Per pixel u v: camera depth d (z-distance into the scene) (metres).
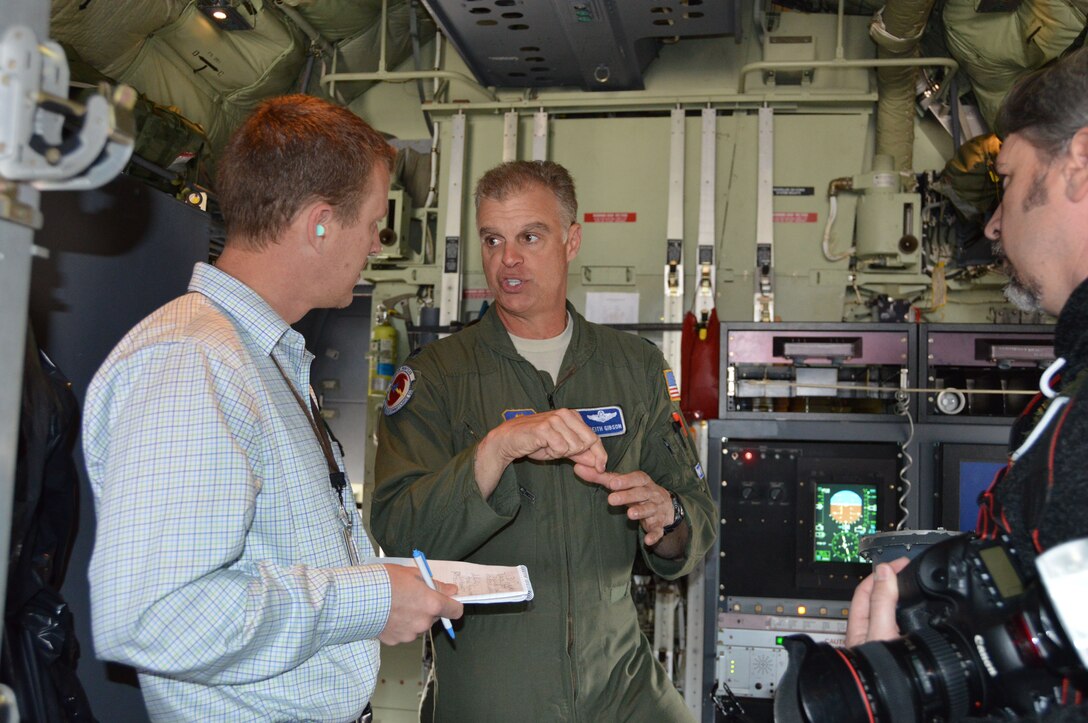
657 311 3.93
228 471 1.27
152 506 1.23
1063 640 0.97
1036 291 1.25
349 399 5.19
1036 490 1.06
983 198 3.55
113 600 1.20
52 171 0.97
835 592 3.20
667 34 3.54
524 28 3.50
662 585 3.52
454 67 4.25
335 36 4.17
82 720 1.54
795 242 3.91
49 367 1.55
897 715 1.06
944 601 1.17
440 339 2.53
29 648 1.44
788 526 3.24
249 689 1.38
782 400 3.49
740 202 3.94
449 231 3.99
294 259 1.54
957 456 3.13
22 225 0.99
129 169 2.11
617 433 2.38
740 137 3.96
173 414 1.28
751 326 3.32
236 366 1.37
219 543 1.24
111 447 1.30
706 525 2.44
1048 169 1.18
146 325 1.42
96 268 1.80
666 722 2.30
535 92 4.13
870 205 3.75
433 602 1.49
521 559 2.24
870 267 3.83
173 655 1.21
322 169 1.52
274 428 1.43
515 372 2.41
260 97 4.15
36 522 1.49
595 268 3.97
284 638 1.31
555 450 1.96
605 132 4.02
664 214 3.96
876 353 3.25
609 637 2.27
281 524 1.43
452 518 2.04
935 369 3.24
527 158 4.07
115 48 3.36
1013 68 3.64
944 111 4.12
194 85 3.90
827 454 3.24
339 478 1.68
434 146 4.09
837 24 4.02
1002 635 1.06
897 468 3.19
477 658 2.20
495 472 2.03
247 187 1.53
